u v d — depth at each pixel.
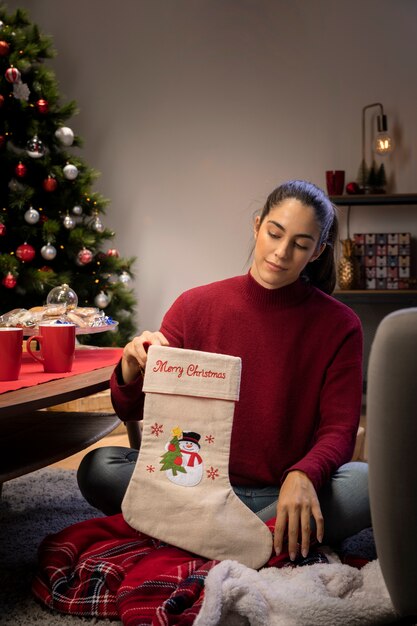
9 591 1.50
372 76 4.17
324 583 1.31
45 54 3.68
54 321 1.67
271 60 4.28
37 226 3.64
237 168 4.36
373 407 0.86
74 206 3.69
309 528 1.31
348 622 1.18
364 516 1.53
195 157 4.42
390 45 4.14
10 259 3.37
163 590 1.31
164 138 4.45
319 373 1.54
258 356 1.55
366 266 4.13
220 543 1.37
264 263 1.50
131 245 4.52
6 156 3.55
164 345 1.48
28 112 3.56
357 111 4.20
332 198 3.96
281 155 4.30
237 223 4.38
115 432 3.33
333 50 4.20
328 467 1.38
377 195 3.92
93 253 3.83
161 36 4.41
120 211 4.52
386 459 0.86
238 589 1.18
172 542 1.39
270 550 1.38
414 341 0.82
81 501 2.17
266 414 1.53
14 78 3.34
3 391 1.36
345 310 1.59
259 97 4.31
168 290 4.50
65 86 4.54
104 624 1.36
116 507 1.66
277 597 1.20
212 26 4.35
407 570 0.90
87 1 4.47
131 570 1.41
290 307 1.56
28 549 1.75
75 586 1.43
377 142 4.02
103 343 3.82
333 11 4.19
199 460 1.40
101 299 3.69
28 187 3.49
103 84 4.50
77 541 1.52
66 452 1.57
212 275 4.44
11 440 1.67
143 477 1.41
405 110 4.15
